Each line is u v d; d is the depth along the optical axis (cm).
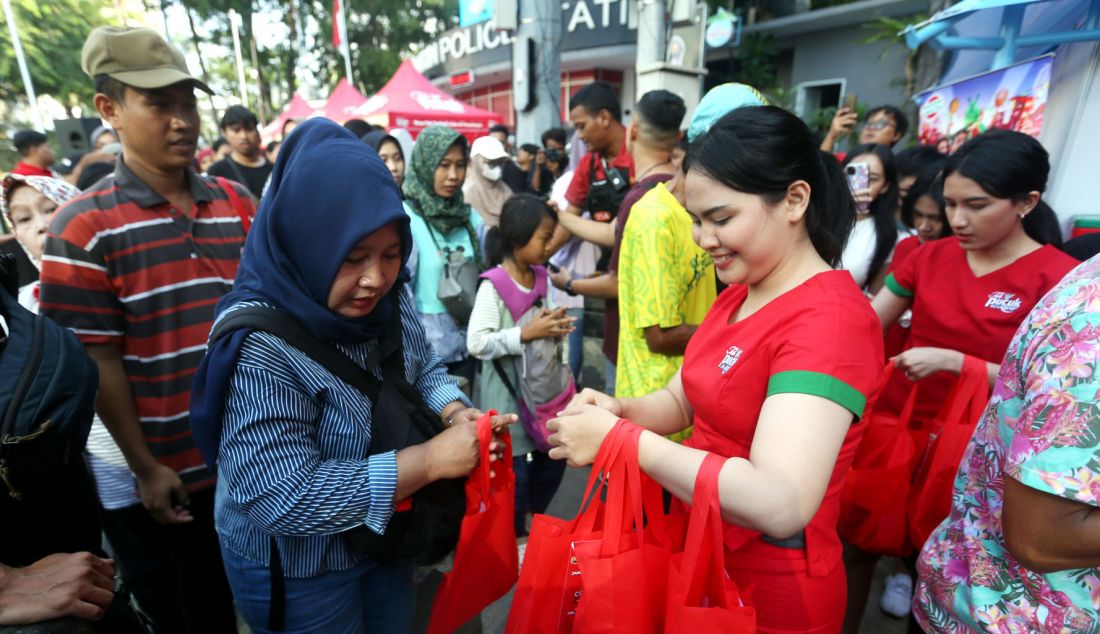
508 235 227
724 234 104
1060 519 83
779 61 1341
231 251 187
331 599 126
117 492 181
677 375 145
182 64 170
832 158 114
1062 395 83
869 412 108
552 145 639
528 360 226
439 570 140
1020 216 164
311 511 106
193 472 180
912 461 168
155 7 2202
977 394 150
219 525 131
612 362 276
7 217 206
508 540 130
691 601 96
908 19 955
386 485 110
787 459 91
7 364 101
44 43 1806
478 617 174
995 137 159
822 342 96
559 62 631
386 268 112
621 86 1532
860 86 1161
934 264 187
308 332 113
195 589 192
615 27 1242
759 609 117
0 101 1931
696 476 95
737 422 111
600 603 99
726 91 178
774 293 110
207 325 178
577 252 376
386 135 370
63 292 155
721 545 93
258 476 105
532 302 235
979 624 106
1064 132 226
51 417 101
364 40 2550
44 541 108
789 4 1227
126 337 169
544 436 229
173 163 169
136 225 166
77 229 157
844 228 113
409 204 274
